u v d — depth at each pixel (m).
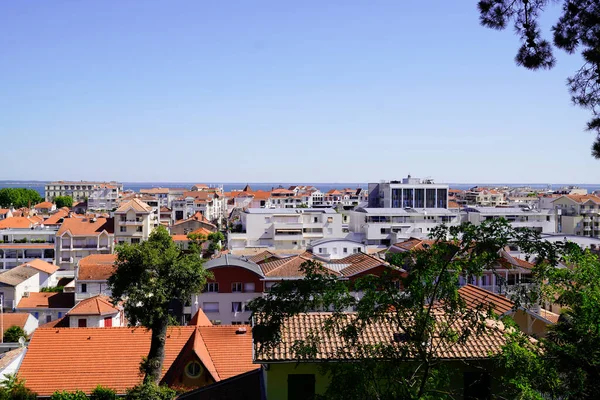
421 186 140.25
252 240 109.31
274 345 15.98
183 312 52.84
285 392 20.81
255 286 53.03
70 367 30.88
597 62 16.50
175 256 34.38
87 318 52.59
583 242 92.12
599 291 16.22
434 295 14.58
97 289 66.44
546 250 14.09
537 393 14.39
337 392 14.21
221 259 55.66
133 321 31.95
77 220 105.94
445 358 18.83
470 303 20.80
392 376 14.62
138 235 104.00
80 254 102.00
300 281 15.25
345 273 50.47
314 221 112.12
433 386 14.95
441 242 15.05
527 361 15.04
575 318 16.70
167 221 159.12
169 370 30.84
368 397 14.20
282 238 108.44
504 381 15.98
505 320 15.66
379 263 48.62
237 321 52.78
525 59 16.70
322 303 15.21
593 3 16.33
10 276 72.62
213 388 26.94
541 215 118.56
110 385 30.08
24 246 102.94
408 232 110.62
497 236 14.13
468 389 19.88
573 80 17.27
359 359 15.28
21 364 30.86
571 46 16.70
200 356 29.53
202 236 111.25
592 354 15.09
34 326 59.62
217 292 52.69
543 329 24.50
